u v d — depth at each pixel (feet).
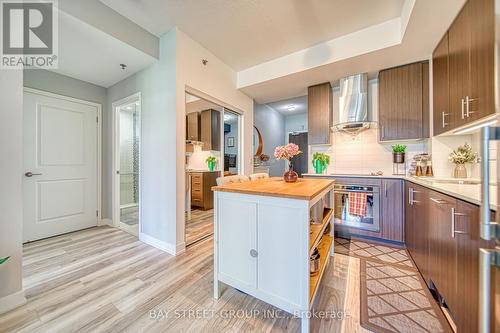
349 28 7.73
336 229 9.48
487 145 1.88
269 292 4.41
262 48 9.05
